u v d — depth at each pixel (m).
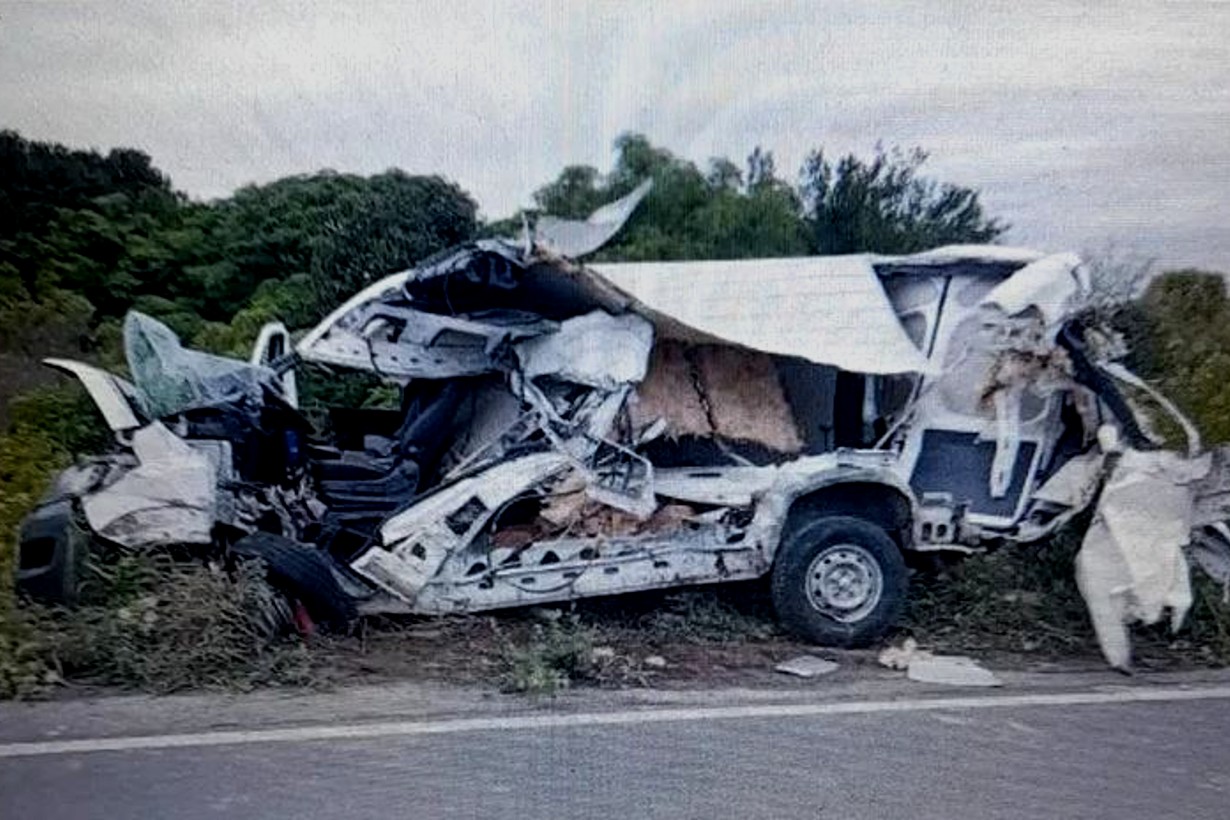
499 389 5.56
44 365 5.43
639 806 4.82
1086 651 5.77
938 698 5.51
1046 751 5.14
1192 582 5.84
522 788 4.93
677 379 5.59
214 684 5.38
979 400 5.69
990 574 5.76
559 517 5.57
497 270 5.48
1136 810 4.77
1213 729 5.29
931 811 4.79
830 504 5.70
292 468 5.51
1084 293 5.65
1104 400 5.74
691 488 5.61
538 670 5.45
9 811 4.67
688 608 5.64
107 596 5.41
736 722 5.31
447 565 5.54
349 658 5.47
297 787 4.84
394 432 5.54
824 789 4.91
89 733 5.12
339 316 5.47
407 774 4.95
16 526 5.41
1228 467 5.78
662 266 5.50
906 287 5.60
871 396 5.64
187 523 5.45
